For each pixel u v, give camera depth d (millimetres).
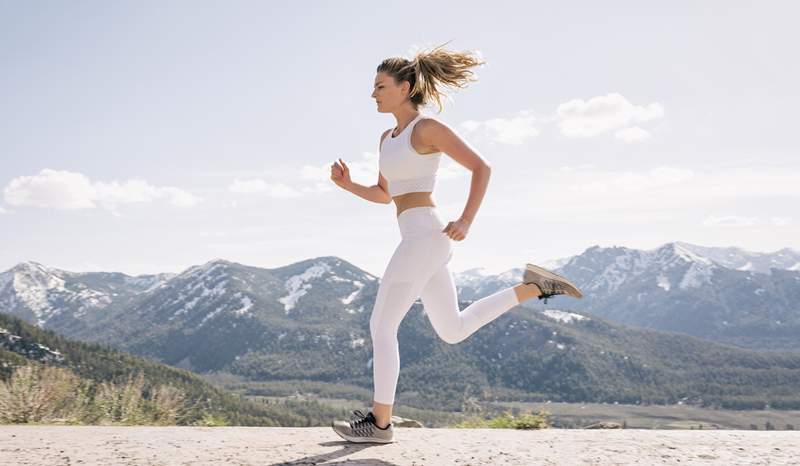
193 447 3385
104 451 3254
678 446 3406
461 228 3273
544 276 3689
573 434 4094
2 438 3834
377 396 3459
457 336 3637
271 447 3379
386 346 3471
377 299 3576
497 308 3680
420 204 3521
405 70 3654
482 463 2906
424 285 3543
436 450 3268
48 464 2896
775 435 3877
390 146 3557
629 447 3383
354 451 3229
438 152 3523
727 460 2988
